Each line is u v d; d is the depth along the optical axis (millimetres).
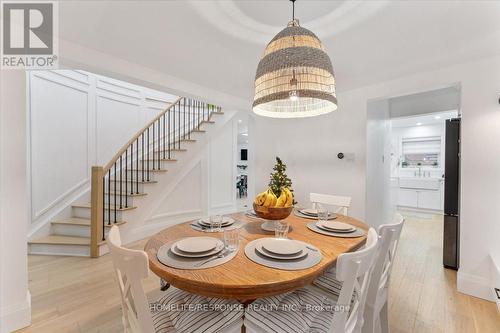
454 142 2674
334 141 3350
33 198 3135
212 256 1179
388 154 4359
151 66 2498
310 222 1878
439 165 6035
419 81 2555
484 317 1832
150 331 923
